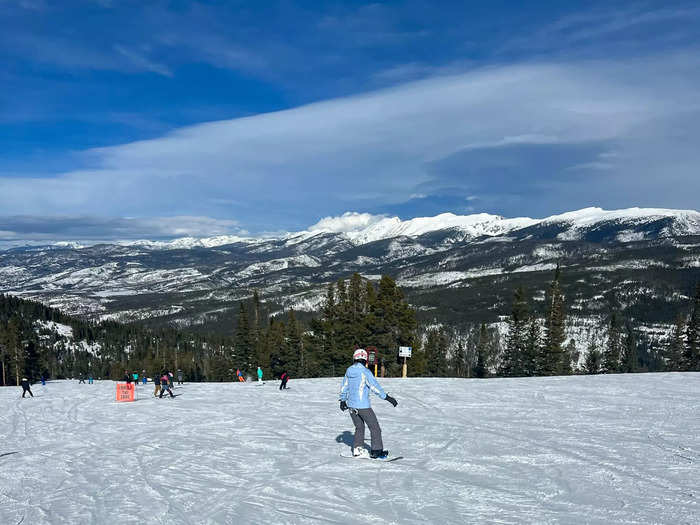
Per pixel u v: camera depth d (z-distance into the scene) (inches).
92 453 349.1
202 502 213.9
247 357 3319.4
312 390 844.6
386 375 2092.8
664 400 488.7
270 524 182.2
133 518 195.3
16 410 724.0
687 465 249.8
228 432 410.9
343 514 191.0
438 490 219.0
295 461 288.7
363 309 2315.5
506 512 187.0
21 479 274.2
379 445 286.8
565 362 2571.4
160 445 363.6
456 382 806.5
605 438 322.3
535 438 330.3
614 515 178.2
